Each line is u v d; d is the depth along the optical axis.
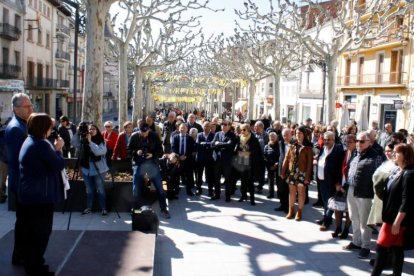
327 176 8.16
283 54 32.19
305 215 9.48
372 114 36.06
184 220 8.84
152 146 8.96
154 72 39.47
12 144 5.02
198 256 6.77
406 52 31.98
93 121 11.92
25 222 4.70
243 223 8.72
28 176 4.59
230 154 10.46
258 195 11.57
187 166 11.16
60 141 5.51
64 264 5.18
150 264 5.23
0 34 35.66
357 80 38.59
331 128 11.21
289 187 9.15
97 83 11.91
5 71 36.47
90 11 11.71
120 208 9.25
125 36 21.47
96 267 5.12
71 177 9.67
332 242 7.61
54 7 50.47
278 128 12.62
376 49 35.50
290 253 6.99
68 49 56.94
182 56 26.80
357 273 6.19
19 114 5.17
